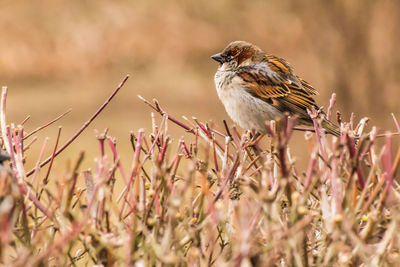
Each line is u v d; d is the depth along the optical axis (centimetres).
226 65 1079
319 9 2061
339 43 1984
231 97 1062
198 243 510
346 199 520
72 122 2944
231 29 3080
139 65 3794
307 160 1611
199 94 3139
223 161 591
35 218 521
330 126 887
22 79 3822
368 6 1984
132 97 3394
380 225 524
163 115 645
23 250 488
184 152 648
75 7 4031
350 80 1944
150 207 520
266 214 482
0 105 626
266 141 1147
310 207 558
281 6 2573
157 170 528
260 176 587
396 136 1738
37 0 3997
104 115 3077
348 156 565
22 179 559
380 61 1945
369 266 483
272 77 1052
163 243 479
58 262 490
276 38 2622
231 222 533
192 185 535
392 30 1944
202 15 3434
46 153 2253
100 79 3831
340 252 493
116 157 546
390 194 513
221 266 478
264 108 1043
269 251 487
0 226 473
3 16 3953
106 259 504
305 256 499
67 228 511
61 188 518
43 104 3338
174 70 3591
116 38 3925
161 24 3750
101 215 517
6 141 602
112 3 3975
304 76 2131
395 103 1900
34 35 3944
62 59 3938
